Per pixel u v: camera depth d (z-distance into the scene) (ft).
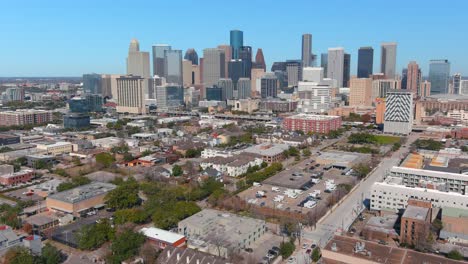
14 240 628.28
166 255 600.39
